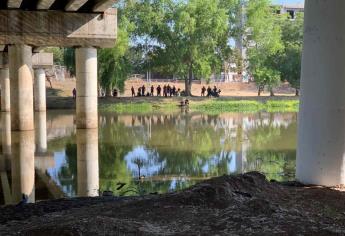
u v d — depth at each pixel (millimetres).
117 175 15281
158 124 33250
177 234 6312
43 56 42562
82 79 26969
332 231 6492
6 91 42625
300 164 10008
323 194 8703
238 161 17578
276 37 58688
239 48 60219
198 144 22625
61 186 14023
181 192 8133
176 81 79938
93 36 25078
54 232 6250
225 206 7488
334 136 9547
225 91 72750
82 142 23266
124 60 54219
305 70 9742
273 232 6387
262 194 8234
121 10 54406
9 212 8586
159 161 17891
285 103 52906
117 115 41875
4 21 23828
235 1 57719
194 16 54438
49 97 55719
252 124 33125
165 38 54844
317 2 9391
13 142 23094
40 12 24203
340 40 9359
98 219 6742
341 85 9461
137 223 6781
